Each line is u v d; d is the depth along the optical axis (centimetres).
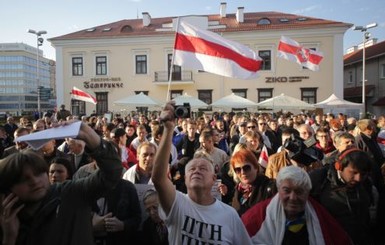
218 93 3116
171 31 3191
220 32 3095
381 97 3244
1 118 2072
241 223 251
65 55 3306
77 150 473
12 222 198
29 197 202
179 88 3167
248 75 564
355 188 300
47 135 199
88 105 3281
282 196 247
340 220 292
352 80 3934
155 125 743
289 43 1534
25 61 9862
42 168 207
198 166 252
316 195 308
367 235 299
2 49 9794
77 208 219
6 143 841
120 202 348
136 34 3194
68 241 210
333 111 2266
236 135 841
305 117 1512
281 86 3044
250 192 348
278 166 373
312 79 2995
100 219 331
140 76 3216
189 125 748
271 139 885
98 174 220
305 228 250
